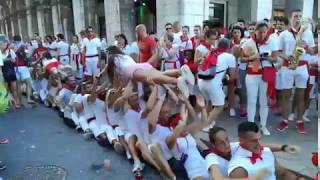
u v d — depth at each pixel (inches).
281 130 197.2
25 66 314.0
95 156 188.5
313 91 221.1
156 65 224.7
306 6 456.1
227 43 189.8
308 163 150.9
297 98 195.8
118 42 290.8
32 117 274.7
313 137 184.4
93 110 218.8
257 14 437.4
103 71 206.7
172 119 160.4
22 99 330.6
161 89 165.3
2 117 274.5
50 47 427.2
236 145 130.5
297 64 191.6
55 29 681.6
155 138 156.9
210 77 185.8
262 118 190.4
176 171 156.5
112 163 177.6
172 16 358.9
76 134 228.8
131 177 161.0
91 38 350.3
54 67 289.0
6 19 1158.3
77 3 561.0
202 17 366.0
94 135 213.3
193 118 164.1
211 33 210.5
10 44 326.3
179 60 252.8
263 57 184.1
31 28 861.8
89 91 223.8
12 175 166.6
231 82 222.4
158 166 152.6
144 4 514.9
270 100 227.8
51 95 300.7
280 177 132.6
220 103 191.0
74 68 394.9
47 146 206.5
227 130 201.9
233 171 117.8
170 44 244.5
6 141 215.6
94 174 165.5
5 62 289.9
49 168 173.9
